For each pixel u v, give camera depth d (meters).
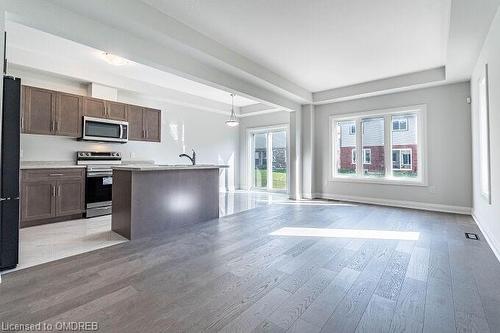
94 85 4.59
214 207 4.17
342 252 2.63
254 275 2.10
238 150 8.24
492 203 2.86
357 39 3.43
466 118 4.41
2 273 2.10
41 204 3.67
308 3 2.67
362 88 5.30
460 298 1.75
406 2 2.64
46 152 4.21
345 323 1.49
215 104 7.01
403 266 2.28
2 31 1.98
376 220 4.00
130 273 2.13
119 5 2.49
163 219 3.41
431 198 4.78
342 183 5.99
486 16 2.53
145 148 5.75
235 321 1.50
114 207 3.38
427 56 3.95
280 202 5.70
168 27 2.91
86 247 2.76
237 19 2.99
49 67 4.01
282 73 4.71
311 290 1.87
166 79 5.10
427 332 1.41
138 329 1.42
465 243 2.91
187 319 1.52
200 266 2.28
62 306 1.64
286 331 1.42
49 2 2.29
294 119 6.19
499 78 2.46
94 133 4.45
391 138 5.33
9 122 2.14
